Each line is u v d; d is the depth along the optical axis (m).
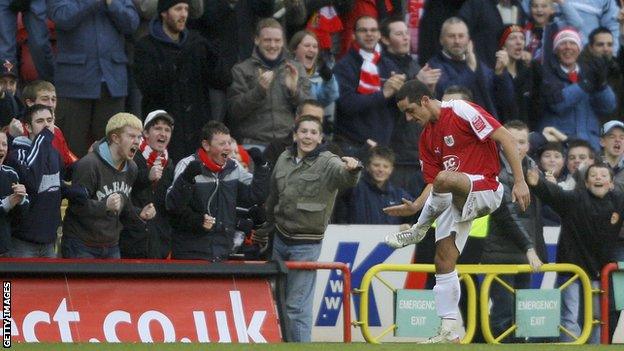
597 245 44.03
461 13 53.81
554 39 54.00
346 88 49.41
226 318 37.53
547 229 46.59
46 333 35.16
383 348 32.44
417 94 36.47
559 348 33.50
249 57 49.72
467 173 36.00
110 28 46.94
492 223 42.75
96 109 47.09
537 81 53.81
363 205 45.62
